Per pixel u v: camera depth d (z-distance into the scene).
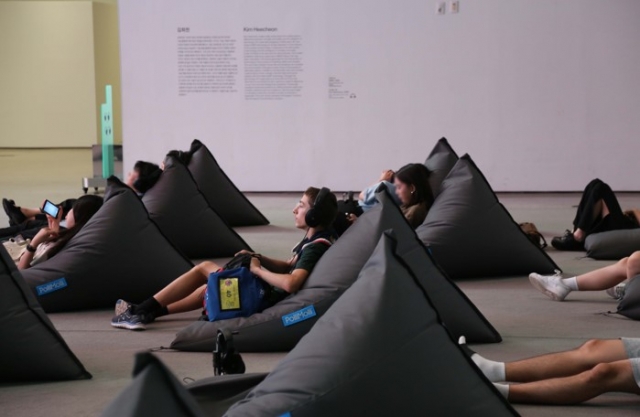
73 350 5.08
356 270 4.89
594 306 6.01
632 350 4.03
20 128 22.78
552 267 7.02
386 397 3.17
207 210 7.97
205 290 5.52
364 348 3.19
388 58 12.69
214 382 3.69
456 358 3.28
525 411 3.94
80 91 22.80
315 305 4.89
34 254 6.25
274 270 5.40
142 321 5.52
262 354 4.93
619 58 12.41
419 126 12.76
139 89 13.01
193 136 13.04
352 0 12.65
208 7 12.80
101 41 23.05
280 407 3.15
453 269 6.90
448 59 12.63
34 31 22.56
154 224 6.11
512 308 5.98
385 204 4.98
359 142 12.86
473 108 12.67
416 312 3.26
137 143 13.09
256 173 13.04
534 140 12.66
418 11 12.59
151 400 2.24
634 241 7.65
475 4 12.50
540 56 12.52
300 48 12.77
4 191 13.21
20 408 4.10
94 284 5.98
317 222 5.24
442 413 3.21
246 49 12.82
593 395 3.95
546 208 11.12
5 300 4.40
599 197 7.98
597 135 12.56
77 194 12.88
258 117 12.93
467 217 6.82
